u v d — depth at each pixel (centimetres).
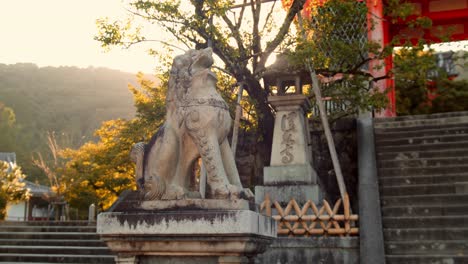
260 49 989
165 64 1003
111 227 398
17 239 1266
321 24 1034
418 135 1151
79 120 6544
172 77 440
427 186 911
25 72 7812
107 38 932
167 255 400
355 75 1075
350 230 757
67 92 7256
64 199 2953
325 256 750
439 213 828
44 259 1109
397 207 851
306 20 1004
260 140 1114
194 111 414
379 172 1009
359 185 909
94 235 1264
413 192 916
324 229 768
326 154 1198
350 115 1224
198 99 420
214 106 418
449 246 732
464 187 886
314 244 756
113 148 1959
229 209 383
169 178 421
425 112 2023
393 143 1129
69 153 2775
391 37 1825
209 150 409
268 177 921
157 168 417
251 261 407
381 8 1484
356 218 758
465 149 1021
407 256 719
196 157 426
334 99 1071
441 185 902
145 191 417
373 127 1193
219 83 1051
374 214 789
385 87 1434
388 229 785
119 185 2245
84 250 1144
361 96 1063
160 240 389
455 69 2642
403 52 1041
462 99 2030
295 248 764
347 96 1070
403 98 2031
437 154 1041
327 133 911
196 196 425
